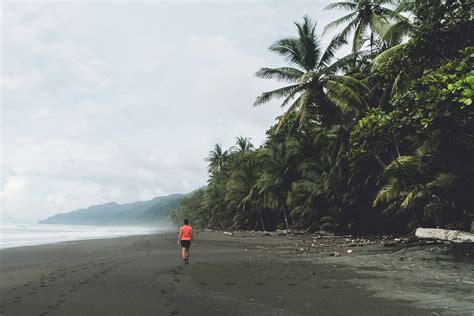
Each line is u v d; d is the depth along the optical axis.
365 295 6.87
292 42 27.89
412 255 11.65
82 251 21.75
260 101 28.62
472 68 10.82
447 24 14.94
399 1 24.14
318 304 6.33
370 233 25.88
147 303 6.92
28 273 12.07
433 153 15.31
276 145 38.69
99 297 7.59
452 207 15.77
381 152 21.50
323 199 30.41
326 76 26.70
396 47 20.09
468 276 8.24
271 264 12.09
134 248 23.39
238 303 6.63
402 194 17.92
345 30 30.48
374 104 24.81
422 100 12.46
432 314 5.43
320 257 13.50
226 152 75.12
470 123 12.66
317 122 34.84
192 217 97.38
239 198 50.06
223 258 14.84
